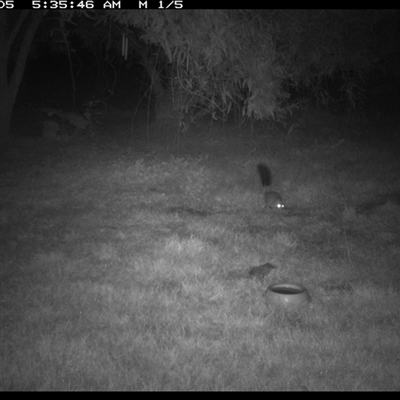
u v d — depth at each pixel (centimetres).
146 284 496
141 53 1213
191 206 708
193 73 630
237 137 1172
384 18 848
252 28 568
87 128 1286
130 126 1356
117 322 434
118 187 775
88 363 386
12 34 1043
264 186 778
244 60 578
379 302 465
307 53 657
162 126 1259
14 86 1059
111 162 902
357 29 757
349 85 912
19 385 368
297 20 610
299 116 1313
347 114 1409
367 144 1080
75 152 1001
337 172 859
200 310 452
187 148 1061
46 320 435
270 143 1116
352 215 666
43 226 621
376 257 553
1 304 455
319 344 411
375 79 1393
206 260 541
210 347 404
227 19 549
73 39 1457
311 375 381
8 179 805
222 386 370
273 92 616
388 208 692
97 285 484
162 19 545
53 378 372
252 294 479
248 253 558
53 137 1149
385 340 416
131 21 583
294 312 451
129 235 600
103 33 1173
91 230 612
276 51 634
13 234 595
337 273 521
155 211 676
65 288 480
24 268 516
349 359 396
